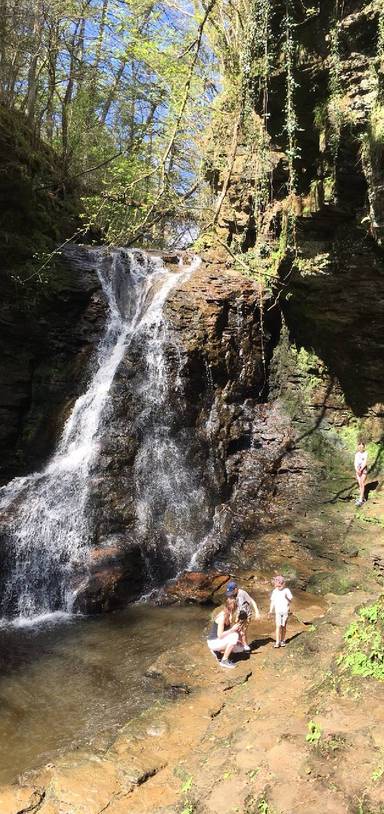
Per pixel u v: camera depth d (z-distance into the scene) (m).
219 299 15.44
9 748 6.46
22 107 17.19
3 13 15.38
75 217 17.92
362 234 10.91
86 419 13.88
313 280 12.84
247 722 6.16
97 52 19.20
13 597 10.55
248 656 8.26
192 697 7.25
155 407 14.33
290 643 8.34
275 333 16.48
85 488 12.57
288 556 12.18
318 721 5.44
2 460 13.12
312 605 10.50
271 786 4.71
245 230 15.62
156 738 6.41
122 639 9.22
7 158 14.27
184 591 11.00
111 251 16.47
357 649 6.36
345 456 14.45
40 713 7.13
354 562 11.47
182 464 14.02
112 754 6.12
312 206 10.98
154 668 7.99
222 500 13.98
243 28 10.41
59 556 11.29
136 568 11.44
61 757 6.11
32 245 14.55
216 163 15.43
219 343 15.23
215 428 14.84
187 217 17.78
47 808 5.41
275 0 9.24
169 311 15.17
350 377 14.74
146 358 14.88
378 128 8.66
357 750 4.90
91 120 22.00
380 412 14.30
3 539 10.93
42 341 14.34
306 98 9.91
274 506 13.72
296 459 14.64
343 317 13.77
